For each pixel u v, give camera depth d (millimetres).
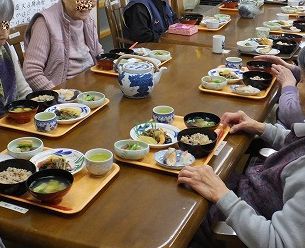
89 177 1243
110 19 3295
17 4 3412
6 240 1138
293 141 1331
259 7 3785
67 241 1012
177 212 1120
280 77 2014
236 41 2773
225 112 1729
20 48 2357
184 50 2600
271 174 1350
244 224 1160
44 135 1493
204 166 1261
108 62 2164
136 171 1306
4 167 1231
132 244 999
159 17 3340
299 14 3508
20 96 2092
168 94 1913
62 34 2311
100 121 1634
